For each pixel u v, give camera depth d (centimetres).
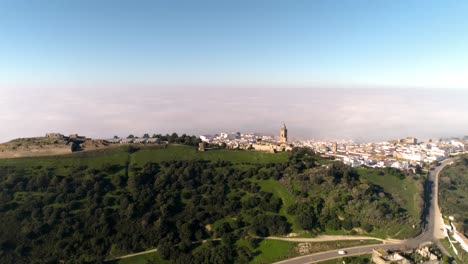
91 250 16000
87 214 17525
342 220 18362
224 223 18262
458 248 16725
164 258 16062
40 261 14950
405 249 16338
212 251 16438
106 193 19412
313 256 16262
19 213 16788
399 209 19475
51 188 18888
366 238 17488
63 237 16262
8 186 18600
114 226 17262
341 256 16100
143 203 18538
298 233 17775
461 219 19438
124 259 15900
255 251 16712
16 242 15600
